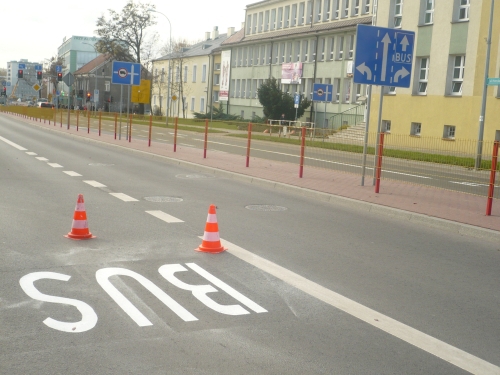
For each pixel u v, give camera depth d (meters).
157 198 12.83
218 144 31.38
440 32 35.28
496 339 5.30
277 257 7.95
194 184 15.67
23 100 164.25
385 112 39.44
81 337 4.98
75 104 104.62
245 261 7.66
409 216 11.50
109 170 18.19
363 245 8.98
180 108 90.56
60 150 25.25
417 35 36.97
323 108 56.72
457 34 34.16
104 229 9.32
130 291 6.25
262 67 68.56
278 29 67.00
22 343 4.82
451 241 9.69
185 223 10.06
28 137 33.47
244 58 72.88
